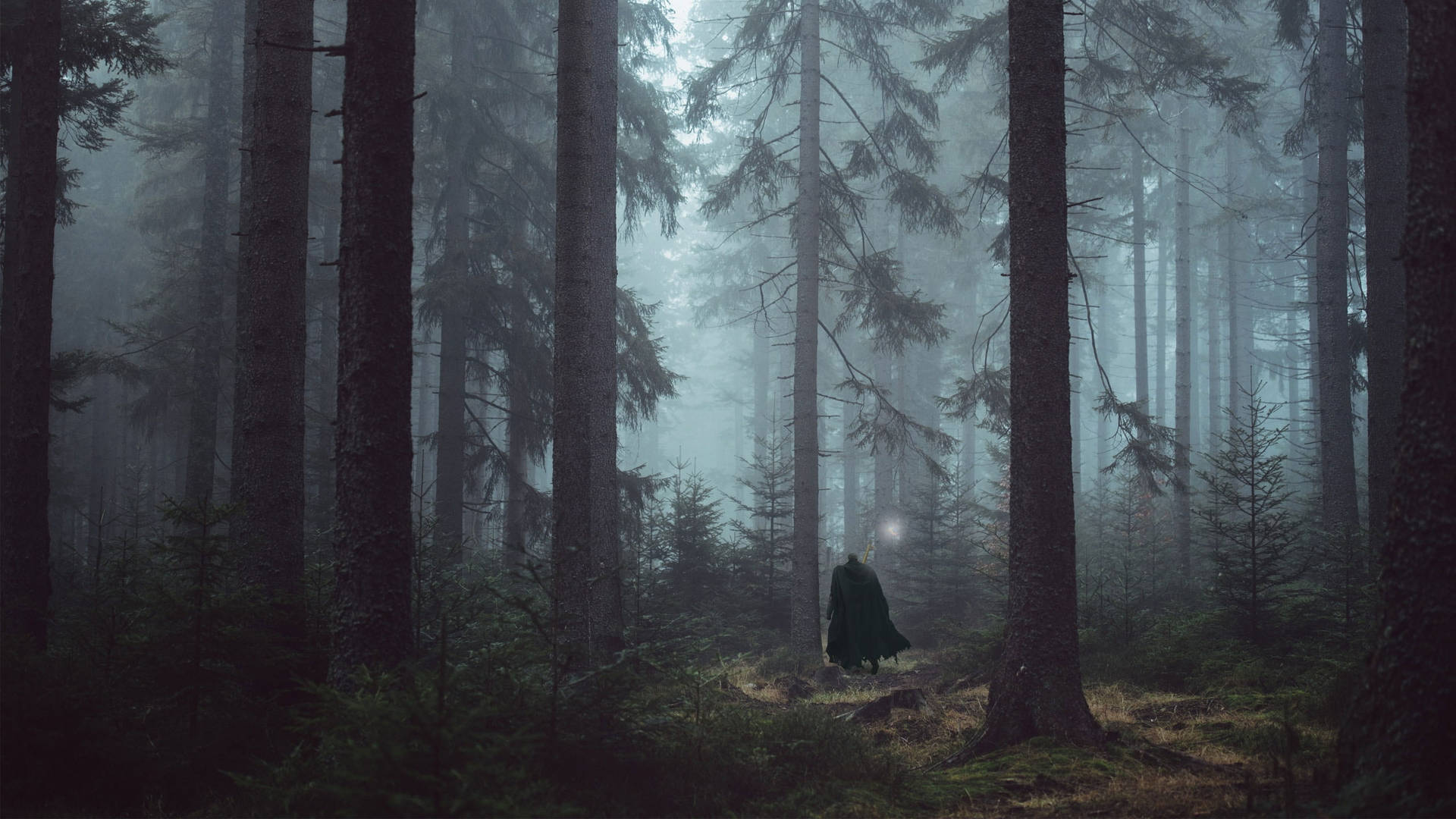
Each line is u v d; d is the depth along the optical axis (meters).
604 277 13.71
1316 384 28.45
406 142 7.43
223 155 20.53
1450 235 5.89
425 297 20.27
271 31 10.53
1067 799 6.76
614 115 14.17
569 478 11.73
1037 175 9.26
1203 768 7.29
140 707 7.43
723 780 6.88
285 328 10.30
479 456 21.22
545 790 5.62
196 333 19.78
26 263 10.33
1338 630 11.21
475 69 21.73
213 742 7.33
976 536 23.05
